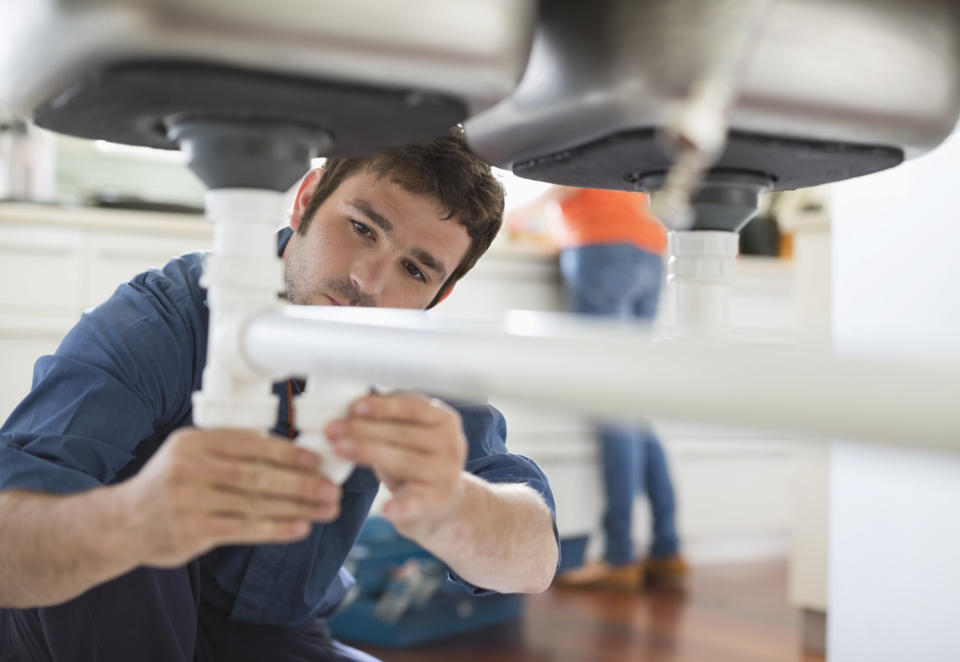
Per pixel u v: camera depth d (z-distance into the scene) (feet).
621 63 1.38
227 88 1.26
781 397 0.84
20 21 1.29
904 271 2.69
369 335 1.21
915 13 1.46
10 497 2.12
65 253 7.40
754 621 7.78
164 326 2.74
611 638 7.18
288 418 2.91
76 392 2.54
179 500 1.48
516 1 1.29
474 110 1.39
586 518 9.20
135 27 1.17
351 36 1.21
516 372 1.03
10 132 8.32
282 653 3.35
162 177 10.13
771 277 10.64
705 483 10.41
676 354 0.93
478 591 2.76
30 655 2.93
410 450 1.59
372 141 1.50
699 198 1.74
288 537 1.51
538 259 9.32
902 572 2.80
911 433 0.77
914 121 1.53
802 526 7.04
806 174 1.75
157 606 2.86
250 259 1.44
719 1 1.30
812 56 1.41
